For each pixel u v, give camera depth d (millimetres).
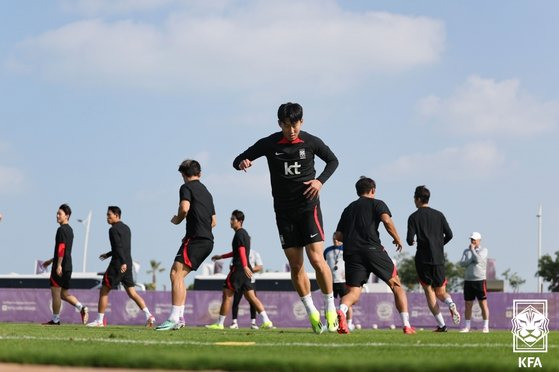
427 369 7094
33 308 40188
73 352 8375
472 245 25094
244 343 11359
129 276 24938
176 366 7453
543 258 116812
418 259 21953
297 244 15258
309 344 11289
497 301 39125
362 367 7113
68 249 25812
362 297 40625
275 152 14719
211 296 41125
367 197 17641
